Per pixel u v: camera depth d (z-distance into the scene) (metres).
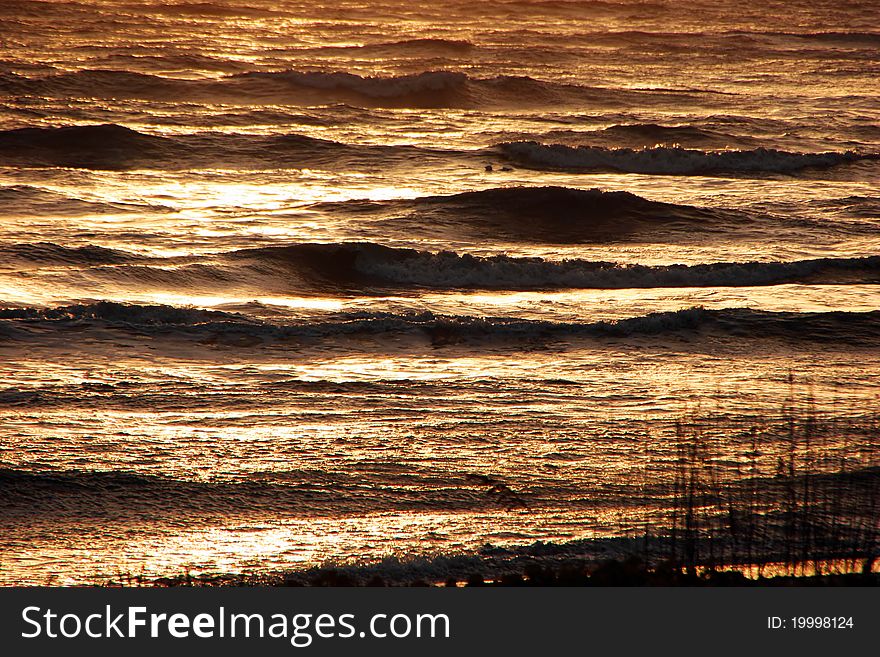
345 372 53.84
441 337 60.84
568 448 42.16
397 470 39.44
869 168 125.56
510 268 81.38
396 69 184.62
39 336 57.31
